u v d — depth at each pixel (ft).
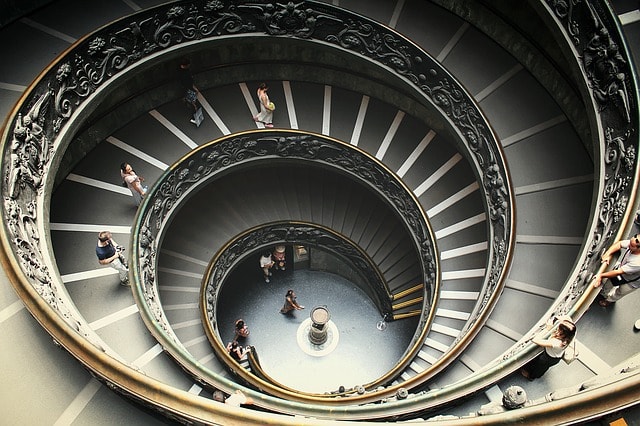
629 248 21.04
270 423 15.34
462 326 40.81
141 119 48.47
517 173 38.24
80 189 43.32
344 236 56.03
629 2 32.94
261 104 47.93
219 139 45.62
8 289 22.13
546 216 36.09
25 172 27.99
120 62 37.96
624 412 15.02
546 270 33.81
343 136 51.19
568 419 14.39
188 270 49.93
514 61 43.80
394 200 50.06
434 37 44.73
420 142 51.42
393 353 59.52
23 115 29.01
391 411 22.24
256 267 66.23
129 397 17.42
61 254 39.09
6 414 18.86
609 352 21.93
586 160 38.50
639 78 26.20
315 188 58.80
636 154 24.45
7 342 20.49
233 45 49.16
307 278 66.39
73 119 34.71
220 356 41.68
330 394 41.78
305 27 43.45
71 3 39.78
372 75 51.31
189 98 46.78
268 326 61.82
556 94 41.29
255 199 56.65
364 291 65.00
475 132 39.50
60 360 19.99
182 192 45.96
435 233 45.85
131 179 39.09
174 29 40.09
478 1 43.45
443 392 21.94
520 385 22.00
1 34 37.73
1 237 21.61
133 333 33.55
